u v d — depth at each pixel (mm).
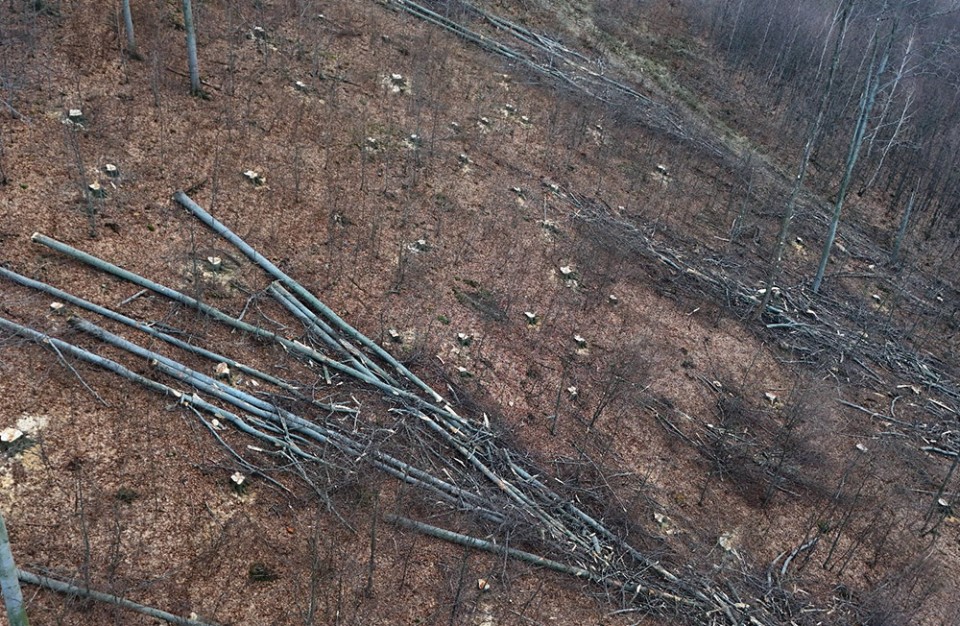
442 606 8055
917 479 12531
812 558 10367
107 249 10281
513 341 11930
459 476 9539
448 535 8727
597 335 12758
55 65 12883
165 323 9688
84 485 7691
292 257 11586
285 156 13414
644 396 11992
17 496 7352
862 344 15508
